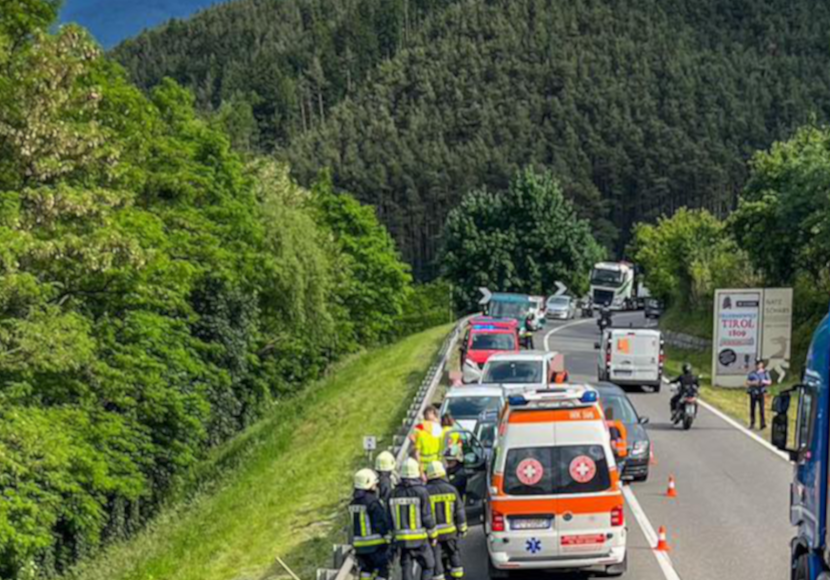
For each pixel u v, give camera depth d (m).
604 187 194.50
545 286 104.56
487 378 27.17
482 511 15.89
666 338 59.06
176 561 19.12
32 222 21.28
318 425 36.00
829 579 9.49
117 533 28.52
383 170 183.38
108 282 24.92
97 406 25.91
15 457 19.00
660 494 18.81
